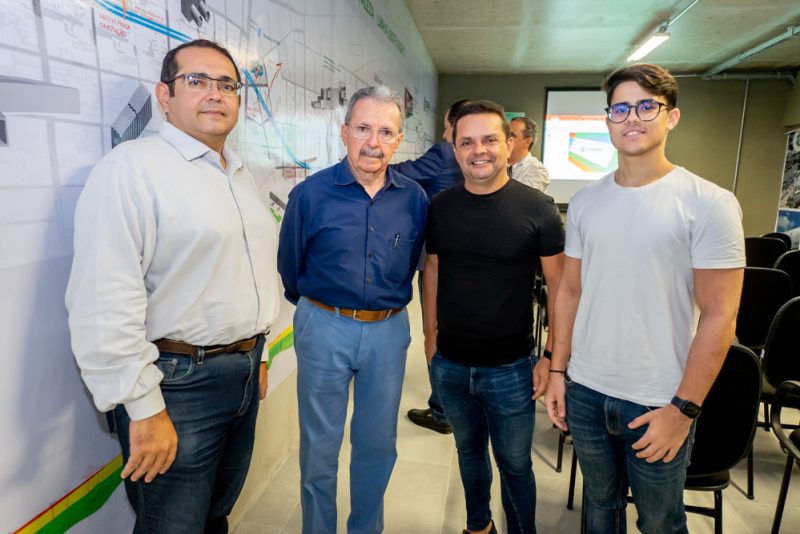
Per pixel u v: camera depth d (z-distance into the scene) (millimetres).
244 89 1676
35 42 900
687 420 1076
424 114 6102
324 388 1451
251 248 1189
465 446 1557
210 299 1089
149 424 977
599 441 1233
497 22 5102
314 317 1451
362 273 1397
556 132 7617
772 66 6863
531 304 1447
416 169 2229
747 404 1371
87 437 1104
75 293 919
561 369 1341
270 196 1911
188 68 1067
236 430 1285
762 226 7324
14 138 872
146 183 987
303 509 1554
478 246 1368
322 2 2416
